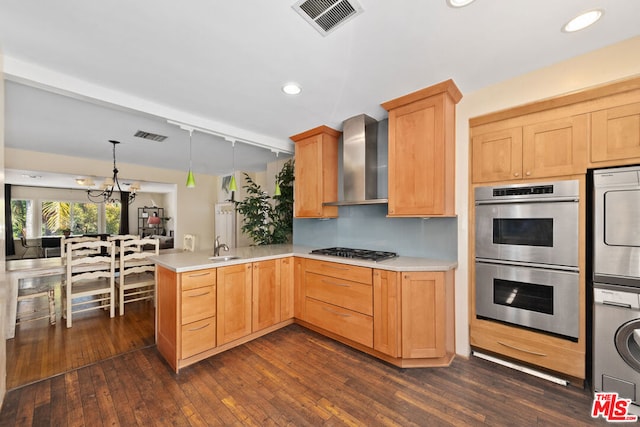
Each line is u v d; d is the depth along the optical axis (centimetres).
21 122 298
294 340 278
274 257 296
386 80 216
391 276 230
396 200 250
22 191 795
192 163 538
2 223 179
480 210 235
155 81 214
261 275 284
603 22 153
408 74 207
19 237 794
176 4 135
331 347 263
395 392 194
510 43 171
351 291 258
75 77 207
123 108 240
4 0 130
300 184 353
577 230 192
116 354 246
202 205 688
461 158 242
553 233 201
